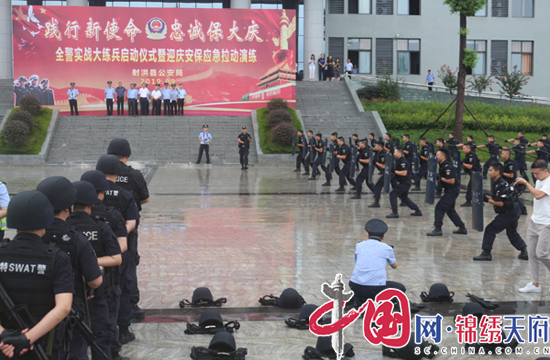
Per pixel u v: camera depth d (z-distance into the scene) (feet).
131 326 18.17
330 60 120.37
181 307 20.02
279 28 105.29
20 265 10.18
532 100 119.44
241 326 18.28
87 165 84.12
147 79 104.12
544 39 137.08
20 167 80.53
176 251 29.32
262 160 89.20
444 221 40.40
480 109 104.53
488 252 28.07
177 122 98.73
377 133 97.45
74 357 12.29
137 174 18.75
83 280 11.94
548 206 21.85
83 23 101.71
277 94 106.11
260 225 37.45
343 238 33.30
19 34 99.91
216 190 56.39
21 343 9.51
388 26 135.44
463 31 78.18
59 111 100.12
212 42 104.73
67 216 12.06
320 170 77.66
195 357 15.48
